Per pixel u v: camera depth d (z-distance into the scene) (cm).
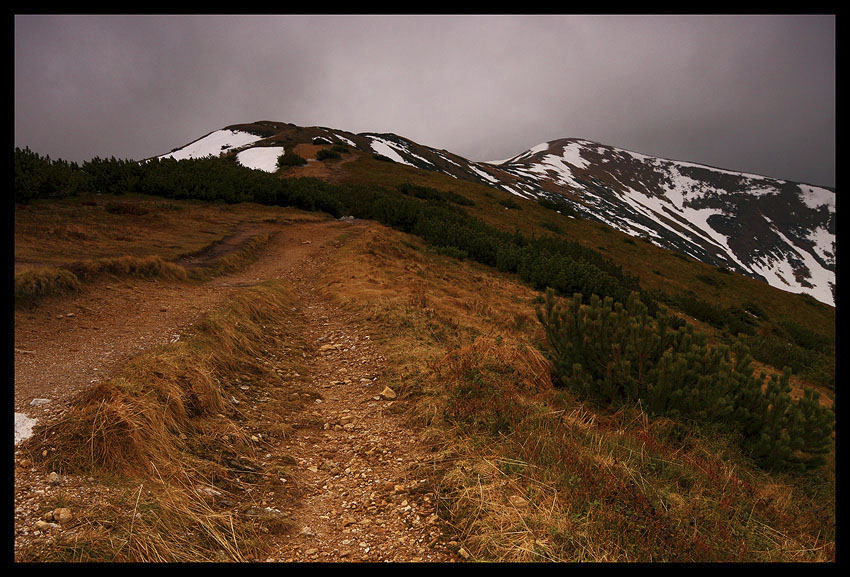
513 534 327
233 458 440
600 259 3036
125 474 361
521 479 396
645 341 597
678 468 450
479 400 556
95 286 886
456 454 460
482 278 1939
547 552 307
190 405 490
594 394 631
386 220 2922
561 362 686
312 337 935
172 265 1123
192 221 2073
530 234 4206
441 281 1573
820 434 528
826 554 342
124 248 1295
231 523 339
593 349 642
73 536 285
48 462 353
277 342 859
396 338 864
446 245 2583
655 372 581
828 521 414
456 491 395
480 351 730
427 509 379
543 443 452
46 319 693
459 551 324
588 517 340
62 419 397
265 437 505
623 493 367
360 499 402
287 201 3122
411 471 444
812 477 544
